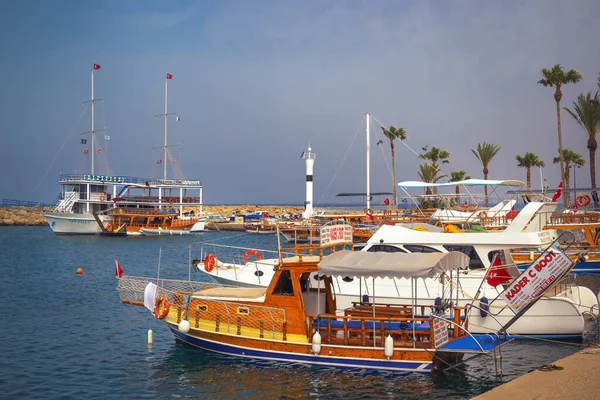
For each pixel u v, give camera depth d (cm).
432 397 1388
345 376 1534
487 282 1983
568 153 7244
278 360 1641
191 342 1802
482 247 2048
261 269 2538
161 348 1875
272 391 1443
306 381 1506
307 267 1647
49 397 1441
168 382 1535
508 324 1547
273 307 1662
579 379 1122
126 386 1514
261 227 9306
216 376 1566
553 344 1833
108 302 2784
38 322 2319
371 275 1500
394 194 5681
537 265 1473
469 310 1683
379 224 4141
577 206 3869
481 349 1481
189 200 9744
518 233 2022
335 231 1741
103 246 6894
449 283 1942
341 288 2027
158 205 9294
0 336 2075
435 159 7706
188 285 2191
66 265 4672
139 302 1919
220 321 1730
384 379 1508
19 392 1477
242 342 1681
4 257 5394
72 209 8844
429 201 5062
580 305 1836
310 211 7638
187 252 5988
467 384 1475
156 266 4591
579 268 3169
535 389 1073
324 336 1620
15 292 3128
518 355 1727
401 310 1641
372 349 1545
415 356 1515
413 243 2098
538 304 1841
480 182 3753
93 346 1922
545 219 2695
